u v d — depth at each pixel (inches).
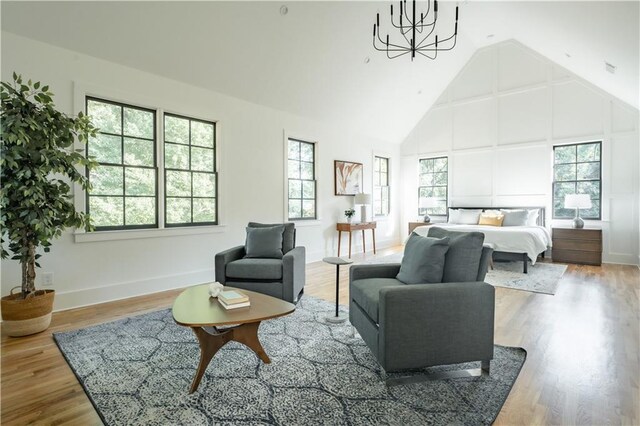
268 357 84.2
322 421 60.9
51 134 101.3
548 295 144.4
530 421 60.6
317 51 180.1
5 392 71.2
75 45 124.7
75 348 91.9
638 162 210.2
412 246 94.0
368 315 83.7
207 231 169.0
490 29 237.0
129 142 144.1
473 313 75.0
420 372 78.5
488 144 269.3
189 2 130.0
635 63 138.8
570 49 181.5
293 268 124.2
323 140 240.2
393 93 250.8
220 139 174.2
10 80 113.0
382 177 303.7
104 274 135.1
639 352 88.4
